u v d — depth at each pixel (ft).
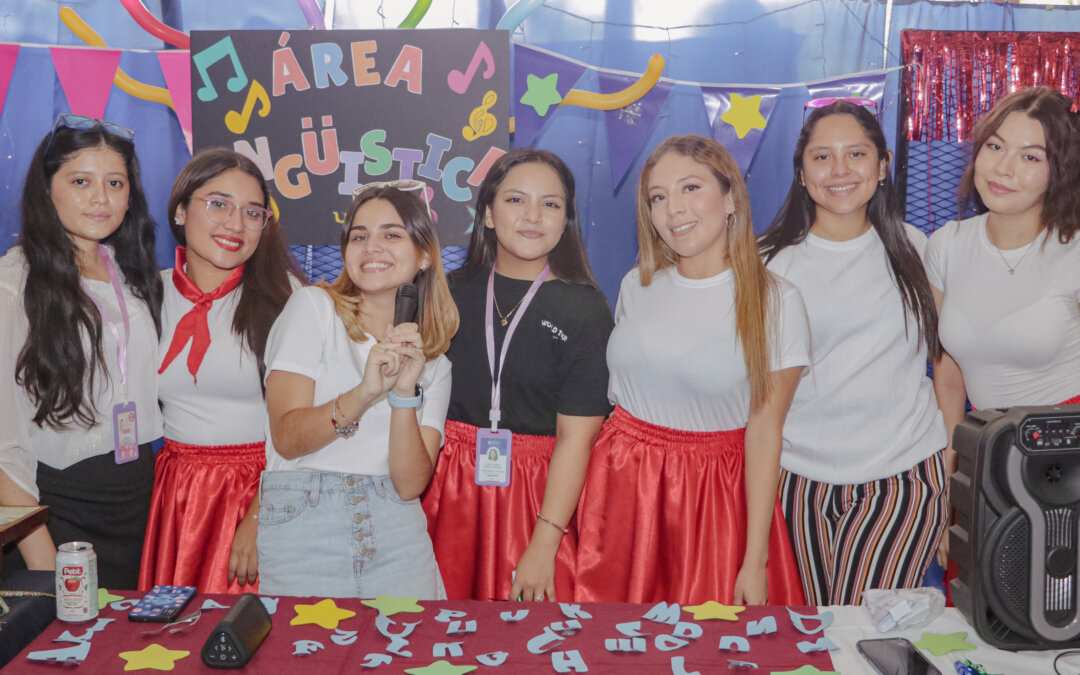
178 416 7.62
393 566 5.96
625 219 8.98
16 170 8.84
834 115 7.69
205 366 7.47
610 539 7.47
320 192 8.62
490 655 4.49
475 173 8.55
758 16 8.82
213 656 4.32
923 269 7.94
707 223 6.93
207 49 8.50
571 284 7.66
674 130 8.89
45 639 4.64
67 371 7.03
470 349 7.64
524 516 7.57
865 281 7.68
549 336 7.52
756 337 6.88
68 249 7.16
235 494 7.59
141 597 5.26
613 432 7.61
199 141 8.59
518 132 8.82
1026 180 7.39
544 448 7.66
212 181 7.48
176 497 7.57
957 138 8.74
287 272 8.06
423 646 4.63
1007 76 8.65
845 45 8.79
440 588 6.43
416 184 6.56
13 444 6.94
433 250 6.37
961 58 8.68
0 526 4.86
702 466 7.29
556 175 7.52
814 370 7.66
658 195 7.05
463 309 7.74
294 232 8.64
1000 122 7.51
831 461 7.68
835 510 7.73
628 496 7.42
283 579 5.82
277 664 4.40
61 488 7.18
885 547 7.52
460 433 7.65
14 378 6.96
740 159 8.86
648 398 7.34
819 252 7.82
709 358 7.02
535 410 7.63
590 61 8.88
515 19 8.45
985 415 4.81
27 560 7.04
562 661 4.38
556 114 8.89
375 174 8.59
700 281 7.18
